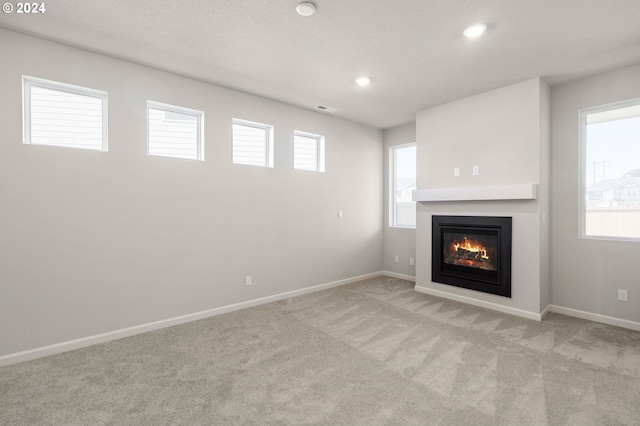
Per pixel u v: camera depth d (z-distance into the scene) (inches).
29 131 102.8
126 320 116.0
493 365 93.6
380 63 118.9
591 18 90.0
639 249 120.7
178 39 102.0
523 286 135.0
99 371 90.7
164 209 124.8
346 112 178.9
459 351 102.7
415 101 160.6
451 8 85.7
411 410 73.0
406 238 204.7
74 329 105.9
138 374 88.9
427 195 166.2
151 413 72.1
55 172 102.7
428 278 171.8
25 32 97.4
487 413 71.7
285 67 122.3
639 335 115.2
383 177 216.7
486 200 146.7
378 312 141.2
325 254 183.0
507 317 134.3
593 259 131.0
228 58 114.8
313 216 176.7
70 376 88.0
